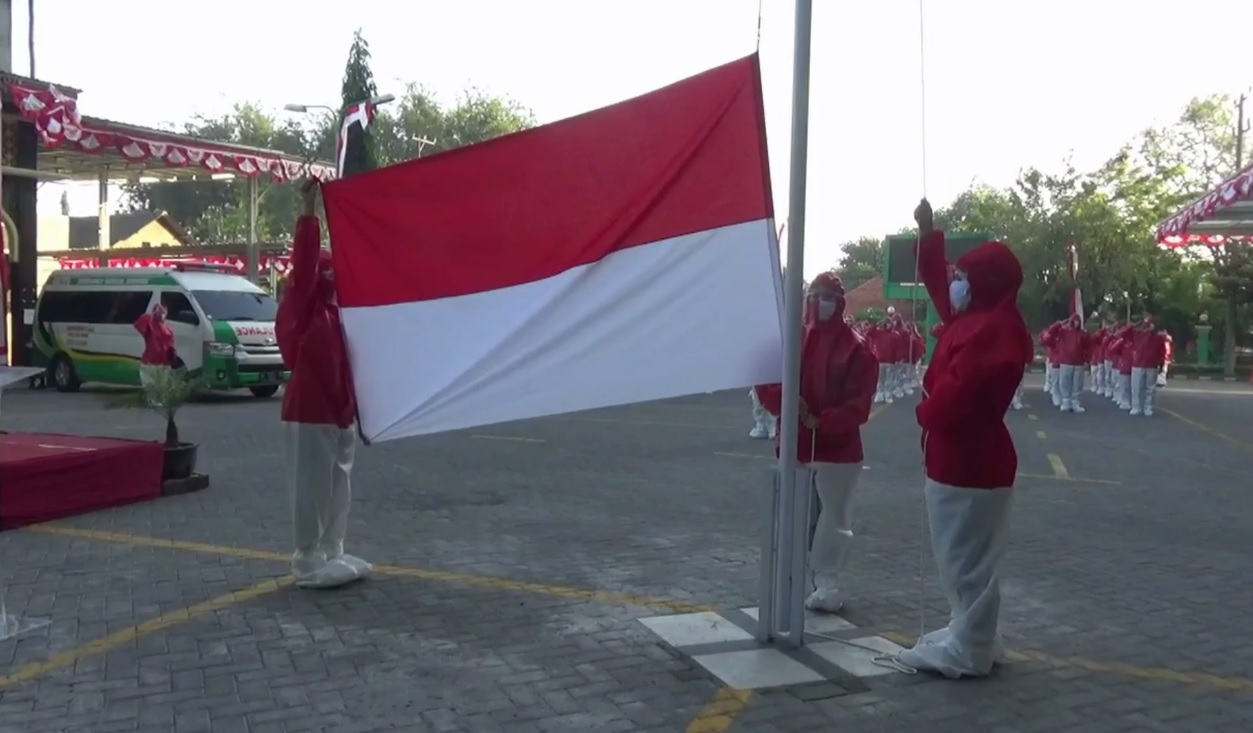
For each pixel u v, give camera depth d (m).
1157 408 23.53
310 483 6.46
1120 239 44.88
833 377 5.92
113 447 9.37
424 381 5.55
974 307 5.06
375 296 5.54
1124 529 9.05
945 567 5.22
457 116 53.28
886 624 6.05
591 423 17.08
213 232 60.97
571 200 5.45
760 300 5.48
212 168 24.52
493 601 6.36
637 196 5.42
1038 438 16.39
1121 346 23.08
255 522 8.54
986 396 4.89
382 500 9.62
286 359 6.51
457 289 5.54
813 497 6.24
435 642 5.56
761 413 15.00
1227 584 7.16
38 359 22.75
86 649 5.38
